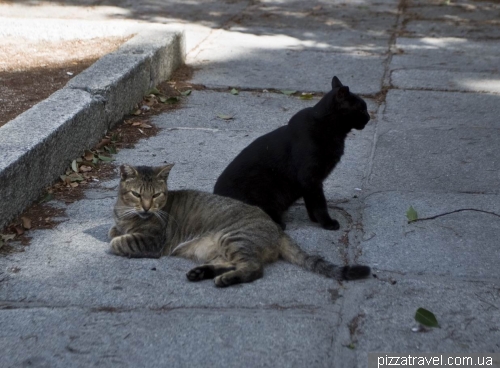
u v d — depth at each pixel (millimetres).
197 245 4766
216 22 12109
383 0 14359
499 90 8695
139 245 4742
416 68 9586
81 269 4535
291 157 5324
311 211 5371
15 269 4520
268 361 3611
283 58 9953
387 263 4672
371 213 5488
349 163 6551
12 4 12820
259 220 4668
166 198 4934
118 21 11219
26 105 7195
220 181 5449
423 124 7586
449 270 4574
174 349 3703
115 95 7207
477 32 11766
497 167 6430
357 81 8984
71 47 9750
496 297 4246
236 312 4051
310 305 4133
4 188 4980
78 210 5445
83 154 6453
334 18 12727
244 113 7859
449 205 5613
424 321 3908
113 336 3814
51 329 3875
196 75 9133
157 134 7184
